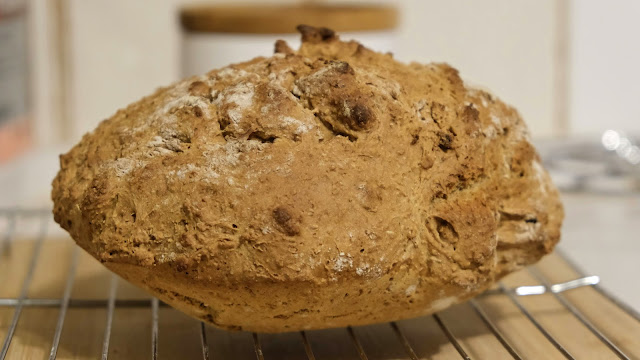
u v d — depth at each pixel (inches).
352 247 9.9
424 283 10.7
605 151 22.5
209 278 9.9
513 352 11.4
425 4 31.4
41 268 15.4
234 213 9.9
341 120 10.6
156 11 30.5
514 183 11.6
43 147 29.0
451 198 10.9
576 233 17.9
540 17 31.8
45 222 17.7
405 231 10.3
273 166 10.1
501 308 13.6
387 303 10.9
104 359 11.0
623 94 32.5
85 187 10.8
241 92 10.8
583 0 31.6
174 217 10.0
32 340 12.2
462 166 11.0
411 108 11.2
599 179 19.9
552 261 15.9
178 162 10.3
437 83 11.9
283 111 10.5
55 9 30.0
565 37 32.0
